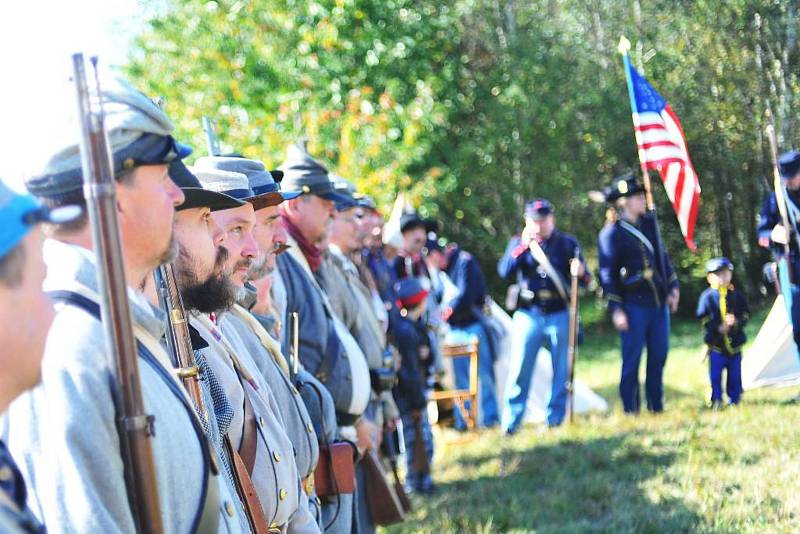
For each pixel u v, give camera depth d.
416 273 9.68
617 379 12.39
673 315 14.05
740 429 7.76
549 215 9.36
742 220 11.38
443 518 6.24
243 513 2.54
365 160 14.44
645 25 10.59
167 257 2.12
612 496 6.32
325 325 4.55
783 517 5.62
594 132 16.94
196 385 2.49
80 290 1.93
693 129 10.46
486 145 18.20
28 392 1.86
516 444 8.51
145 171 2.05
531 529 5.91
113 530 1.79
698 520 5.69
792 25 9.82
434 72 18.42
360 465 4.65
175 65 15.33
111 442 1.83
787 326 9.65
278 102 14.79
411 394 7.12
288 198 4.27
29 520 1.34
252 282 3.95
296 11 15.98
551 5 17.23
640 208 9.15
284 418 3.44
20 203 1.42
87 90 1.74
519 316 9.42
